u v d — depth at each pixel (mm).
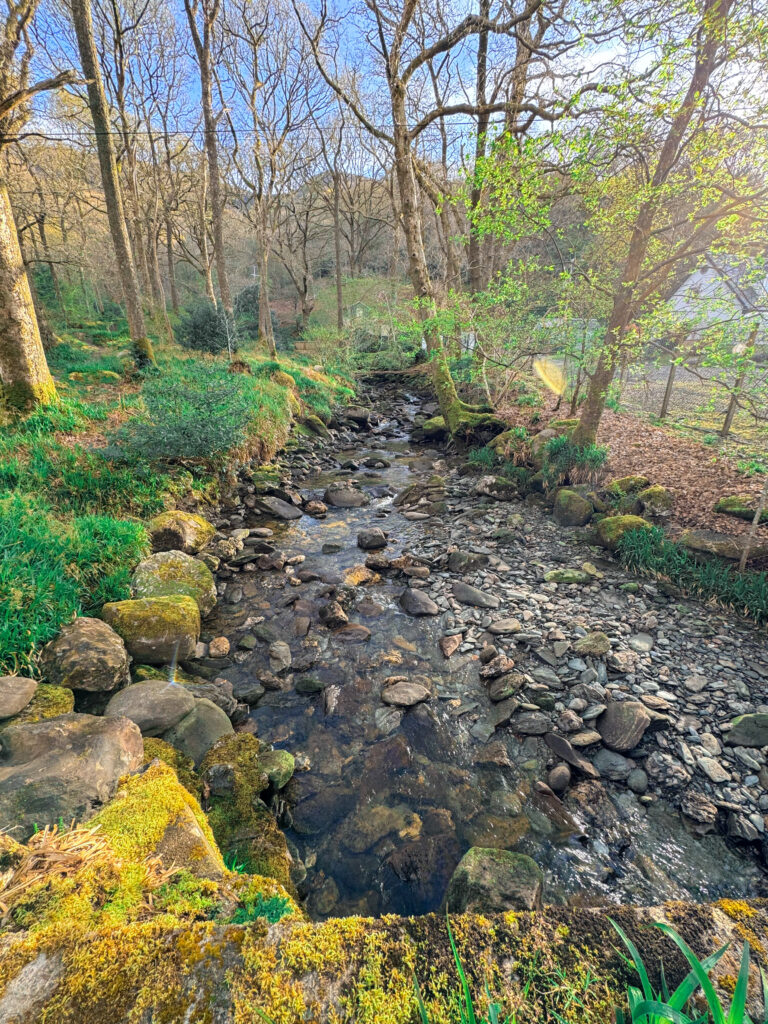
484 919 1472
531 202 6480
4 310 7355
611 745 3684
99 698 3670
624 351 7105
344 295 30047
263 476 9758
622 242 8203
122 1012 1240
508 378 12609
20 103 7195
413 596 5738
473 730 3953
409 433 14828
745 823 3055
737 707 3910
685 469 7523
